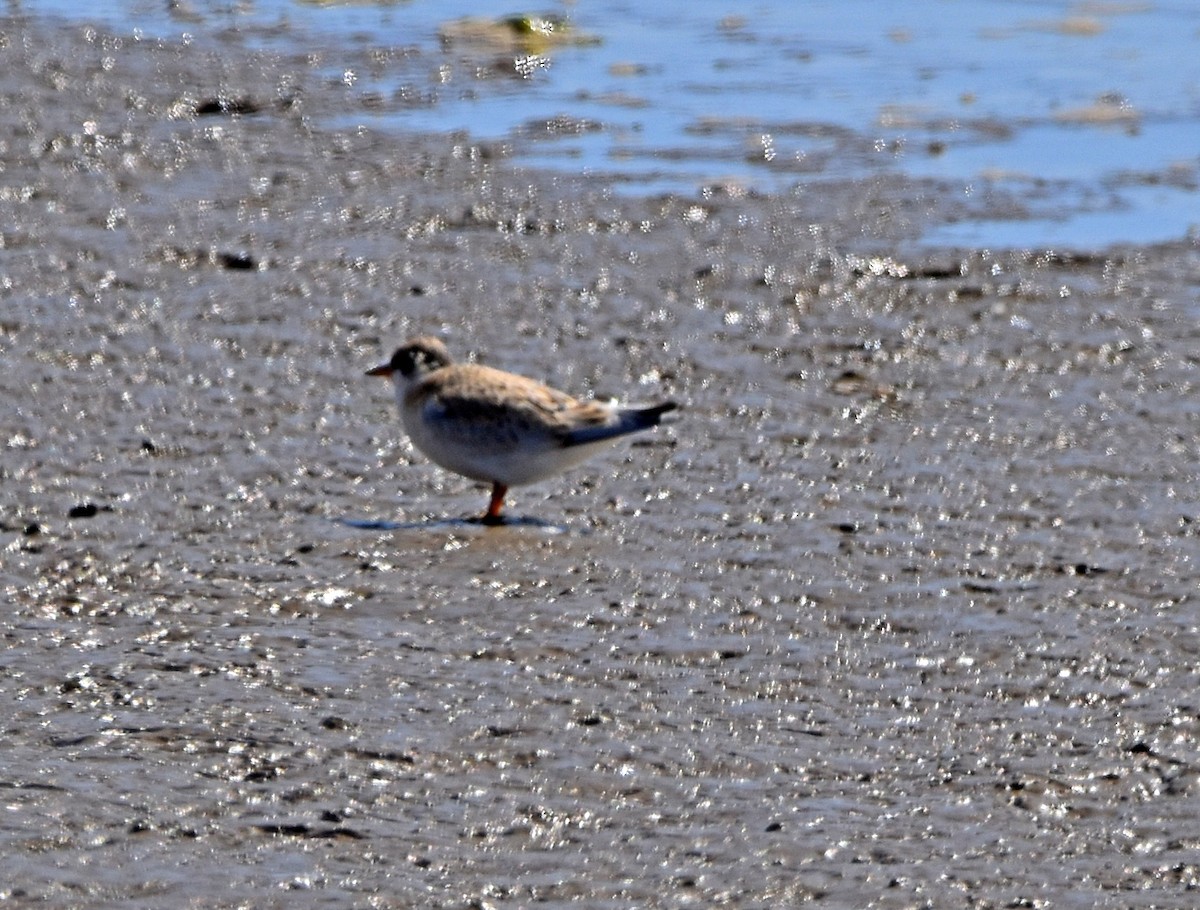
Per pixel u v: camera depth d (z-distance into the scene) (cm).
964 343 1720
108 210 2009
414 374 1307
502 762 921
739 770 923
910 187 2205
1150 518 1307
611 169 2244
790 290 1853
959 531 1273
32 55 2608
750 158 2306
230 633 1064
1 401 1462
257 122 2381
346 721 958
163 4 3014
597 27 3038
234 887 798
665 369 1627
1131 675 1047
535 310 1770
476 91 2588
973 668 1054
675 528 1265
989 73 2775
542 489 1339
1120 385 1619
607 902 797
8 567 1148
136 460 1358
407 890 801
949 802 896
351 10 3069
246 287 1795
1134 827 875
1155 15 3178
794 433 1477
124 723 944
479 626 1090
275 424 1452
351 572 1163
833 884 817
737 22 3112
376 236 1973
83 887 793
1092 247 2009
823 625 1110
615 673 1032
